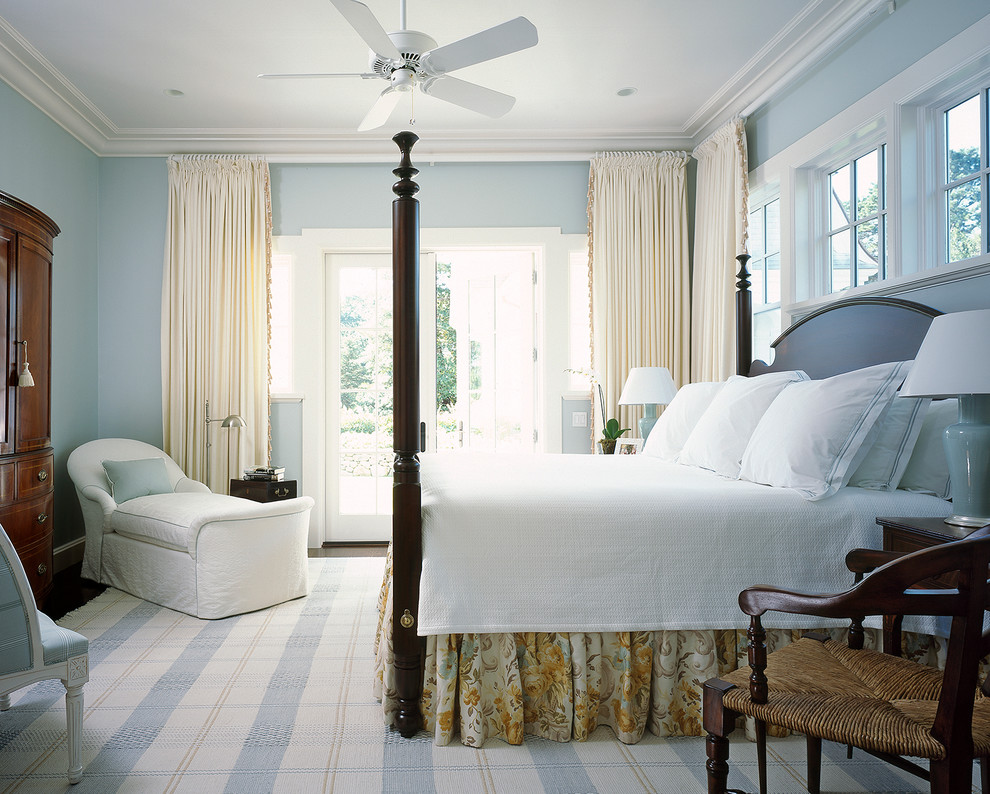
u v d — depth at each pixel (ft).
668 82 12.55
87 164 14.44
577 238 15.44
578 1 9.88
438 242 15.38
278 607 11.00
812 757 5.57
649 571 6.41
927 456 7.20
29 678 5.52
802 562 6.45
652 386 12.85
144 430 14.97
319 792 5.68
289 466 15.35
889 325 8.46
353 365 15.99
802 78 11.45
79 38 10.77
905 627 6.12
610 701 6.70
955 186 8.67
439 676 6.50
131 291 14.97
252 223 14.98
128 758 6.23
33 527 10.16
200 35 10.69
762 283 13.43
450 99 9.16
